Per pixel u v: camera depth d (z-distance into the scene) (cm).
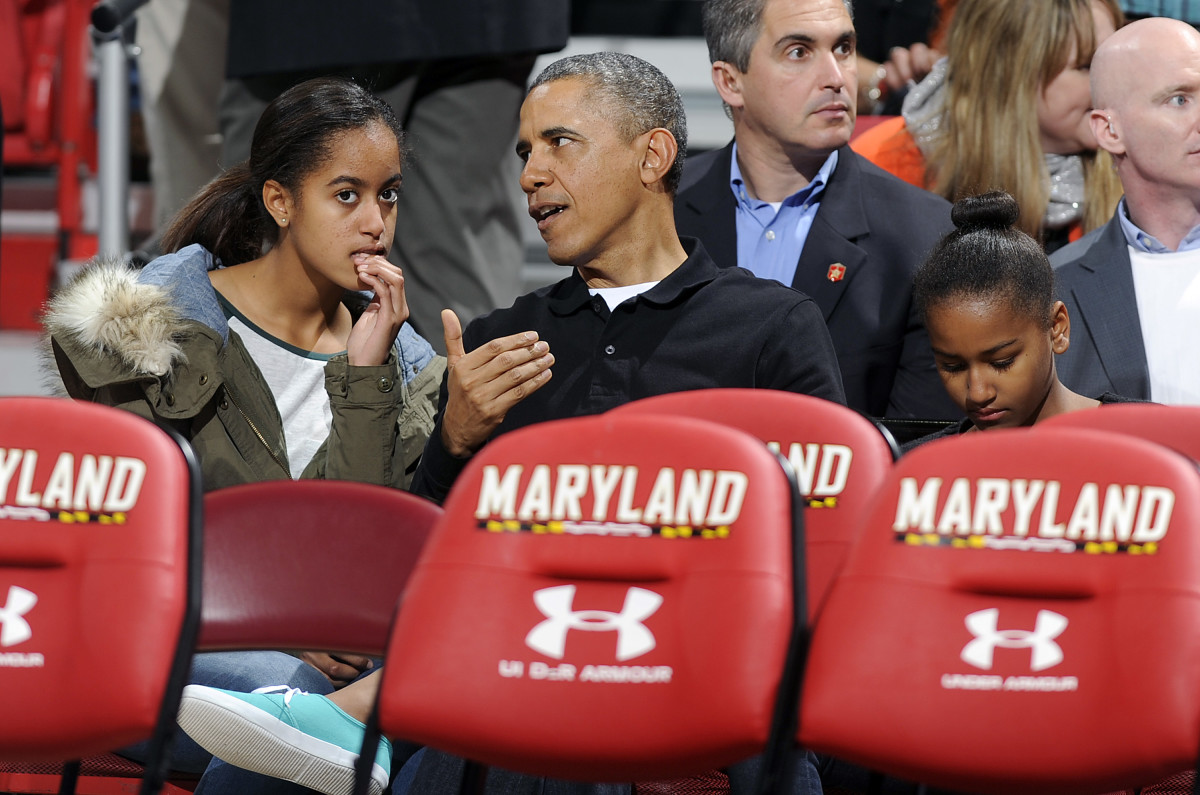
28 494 648
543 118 917
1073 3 1216
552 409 920
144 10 1512
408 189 1378
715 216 1193
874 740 596
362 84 1308
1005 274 857
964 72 1249
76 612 638
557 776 634
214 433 947
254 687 873
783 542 614
